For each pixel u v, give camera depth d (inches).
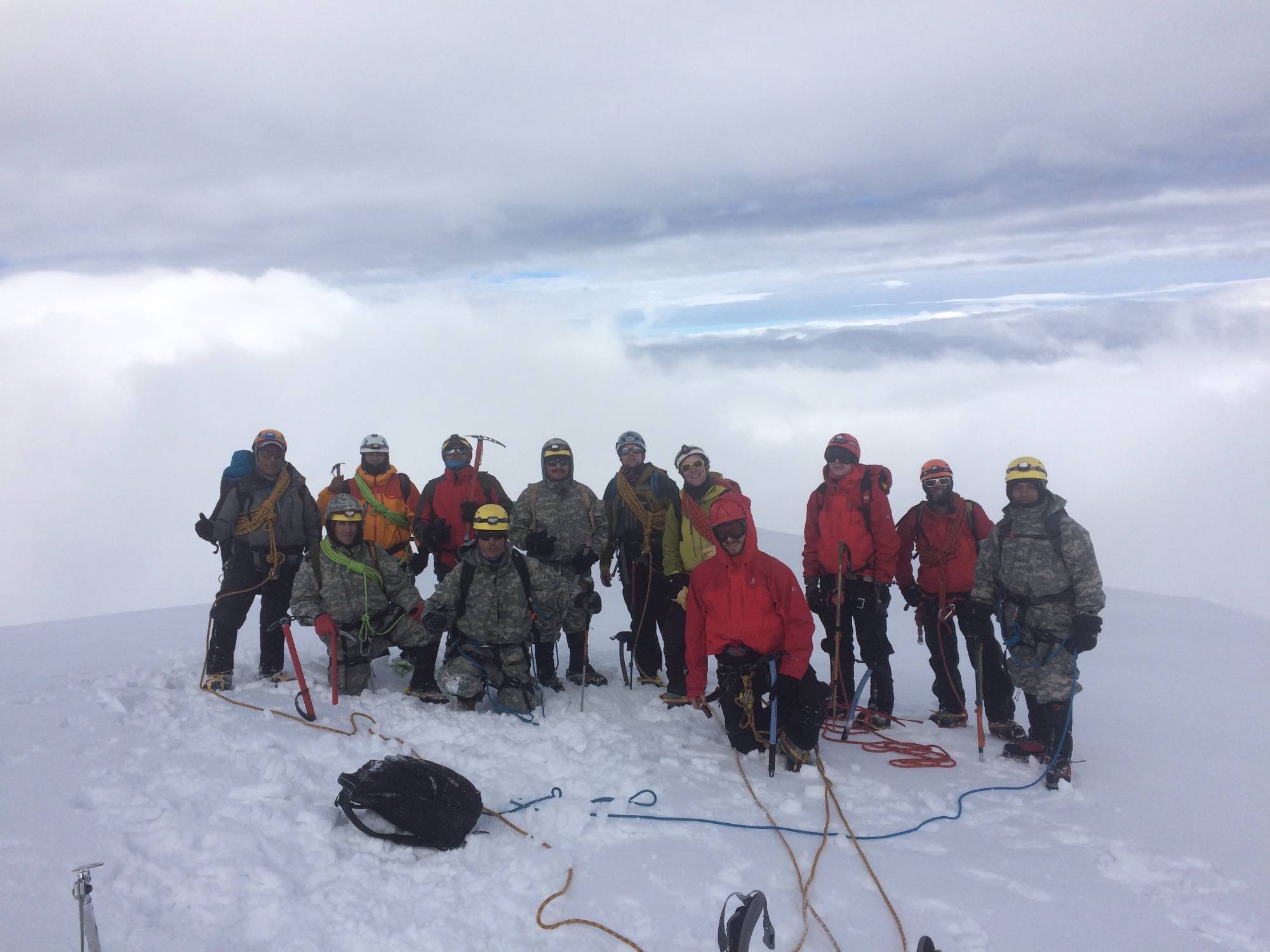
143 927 128.9
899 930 141.9
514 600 249.4
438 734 223.3
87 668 279.7
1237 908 152.4
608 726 238.8
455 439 286.5
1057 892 156.6
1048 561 220.8
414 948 131.9
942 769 222.7
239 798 173.6
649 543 280.4
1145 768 227.6
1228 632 442.6
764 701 229.5
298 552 260.1
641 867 161.9
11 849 144.5
